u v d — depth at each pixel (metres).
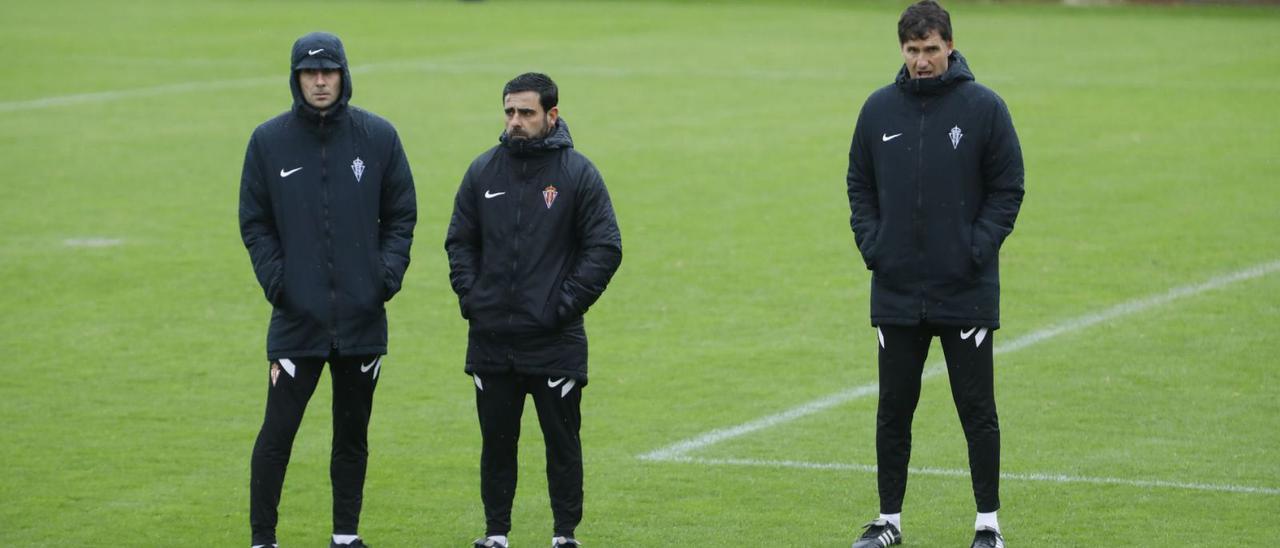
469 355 26.08
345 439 26.36
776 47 119.50
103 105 91.62
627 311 46.59
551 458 26.25
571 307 25.36
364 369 26.06
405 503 29.92
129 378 39.59
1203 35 124.81
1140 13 143.50
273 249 25.75
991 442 25.92
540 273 25.44
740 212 61.28
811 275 50.91
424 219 59.78
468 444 33.94
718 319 45.56
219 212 61.66
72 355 41.84
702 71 105.88
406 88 98.38
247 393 38.25
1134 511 28.75
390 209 26.20
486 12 146.00
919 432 34.41
